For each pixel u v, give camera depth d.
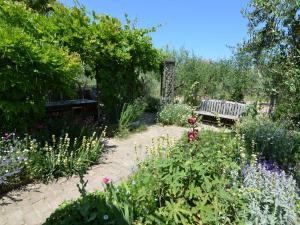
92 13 8.01
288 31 4.27
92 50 7.48
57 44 6.68
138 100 9.66
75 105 8.91
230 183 3.10
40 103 5.64
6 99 5.11
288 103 5.09
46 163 4.69
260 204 2.79
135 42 8.81
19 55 4.87
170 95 10.84
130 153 6.26
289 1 4.02
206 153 3.14
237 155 3.92
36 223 3.45
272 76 4.63
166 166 2.81
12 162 4.26
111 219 2.25
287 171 4.53
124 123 8.17
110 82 8.50
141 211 2.49
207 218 2.47
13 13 6.17
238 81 12.48
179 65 13.89
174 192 2.57
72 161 4.96
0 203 3.86
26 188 4.31
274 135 5.41
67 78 5.64
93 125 7.32
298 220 2.76
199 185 2.80
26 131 5.43
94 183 4.61
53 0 10.18
